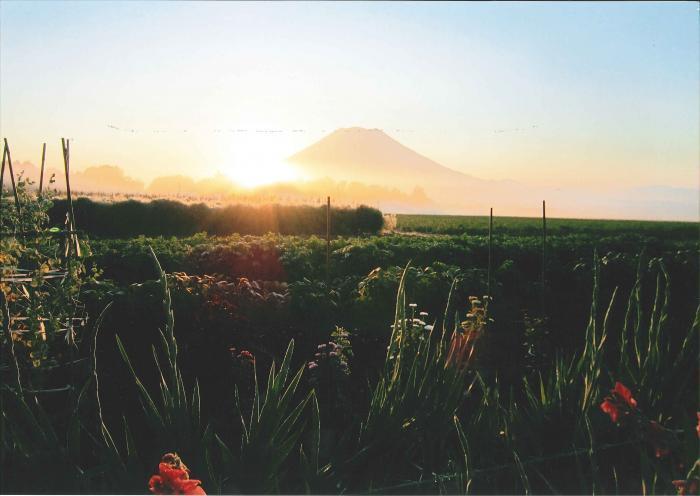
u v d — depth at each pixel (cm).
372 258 1266
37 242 479
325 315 754
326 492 306
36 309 437
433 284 881
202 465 303
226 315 695
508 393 603
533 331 709
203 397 573
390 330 790
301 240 1596
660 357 355
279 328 742
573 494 326
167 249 1295
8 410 310
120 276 1117
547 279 1188
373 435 334
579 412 349
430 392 345
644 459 293
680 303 1015
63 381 495
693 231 4722
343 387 574
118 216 2581
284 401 310
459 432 318
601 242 2008
